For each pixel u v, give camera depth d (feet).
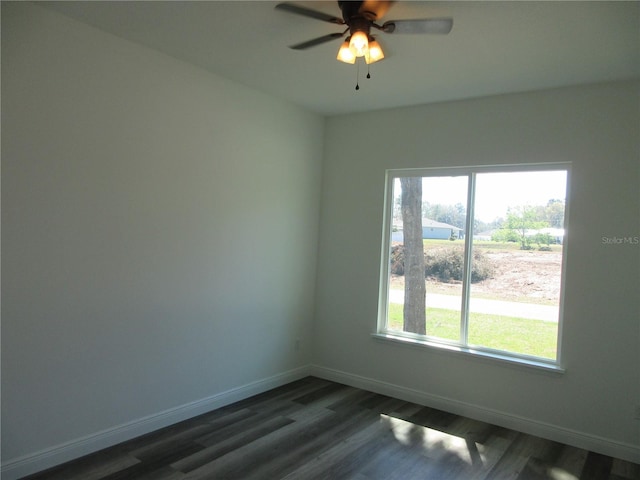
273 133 13.38
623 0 7.12
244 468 9.13
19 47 8.00
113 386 9.70
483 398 12.11
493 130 12.14
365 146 14.46
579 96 10.98
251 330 13.07
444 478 9.09
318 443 10.38
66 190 8.73
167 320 10.71
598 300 10.62
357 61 10.19
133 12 8.35
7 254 7.99
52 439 8.75
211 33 9.16
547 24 8.04
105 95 9.27
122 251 9.71
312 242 15.24
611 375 10.46
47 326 8.57
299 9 7.05
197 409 11.58
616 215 10.47
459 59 9.78
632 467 9.83
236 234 12.39
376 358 14.07
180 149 10.80
